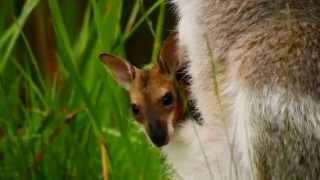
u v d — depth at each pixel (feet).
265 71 35.32
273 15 35.91
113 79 40.14
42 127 41.78
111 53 39.75
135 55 55.47
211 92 36.76
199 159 36.94
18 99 43.78
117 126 42.04
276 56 35.42
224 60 36.42
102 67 41.55
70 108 42.65
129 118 41.24
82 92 39.58
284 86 35.09
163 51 37.14
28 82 44.78
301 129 34.78
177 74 37.22
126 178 40.73
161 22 41.27
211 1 36.55
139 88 37.24
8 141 41.73
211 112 36.78
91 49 43.11
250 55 35.73
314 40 35.45
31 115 43.14
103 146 39.45
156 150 39.96
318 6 35.76
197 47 36.94
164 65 37.17
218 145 36.63
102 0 42.96
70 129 41.78
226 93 36.35
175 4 38.45
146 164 39.99
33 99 43.55
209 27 36.60
